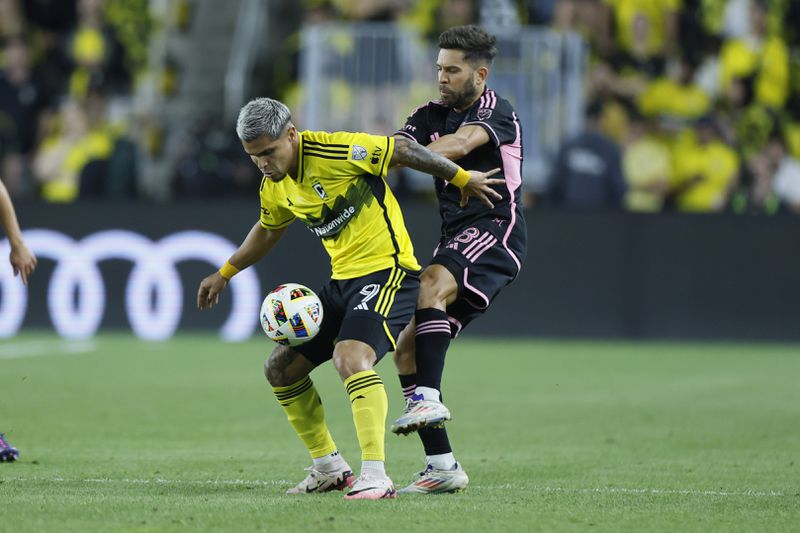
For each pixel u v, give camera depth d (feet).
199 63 212.64
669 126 191.93
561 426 98.37
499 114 69.51
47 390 118.01
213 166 184.96
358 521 53.78
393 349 62.34
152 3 211.00
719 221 171.94
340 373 60.44
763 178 193.06
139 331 173.37
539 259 173.58
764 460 80.48
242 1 215.92
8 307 173.27
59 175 196.34
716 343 172.14
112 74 207.51
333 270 63.46
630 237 172.55
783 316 171.73
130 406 107.65
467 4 194.80
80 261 173.06
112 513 55.42
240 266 67.51
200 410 105.60
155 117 200.95
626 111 191.52
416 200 186.19
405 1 198.18
